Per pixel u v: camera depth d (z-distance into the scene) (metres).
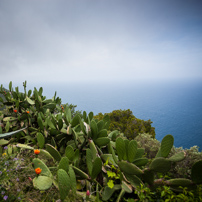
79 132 2.53
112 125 6.20
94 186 1.82
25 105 2.97
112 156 1.95
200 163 1.38
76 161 1.79
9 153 1.90
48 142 2.49
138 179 1.73
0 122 2.73
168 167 1.54
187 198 1.36
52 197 1.50
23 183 1.50
